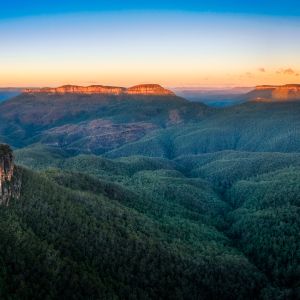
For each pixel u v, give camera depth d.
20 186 179.25
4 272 127.12
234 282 174.00
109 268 157.50
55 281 134.62
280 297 169.50
